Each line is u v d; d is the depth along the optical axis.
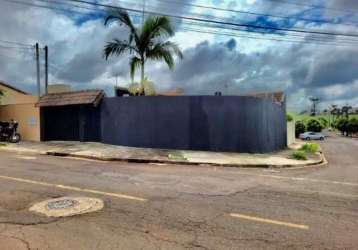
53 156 15.17
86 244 5.00
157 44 19.27
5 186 8.53
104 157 14.52
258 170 13.26
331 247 5.06
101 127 19.45
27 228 5.61
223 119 17.59
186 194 8.09
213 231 5.60
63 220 6.00
